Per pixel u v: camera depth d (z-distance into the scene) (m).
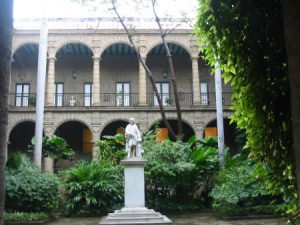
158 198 19.31
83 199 18.03
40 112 18.22
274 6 3.96
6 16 2.93
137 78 31.98
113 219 12.35
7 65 2.88
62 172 19.53
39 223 14.68
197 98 28.59
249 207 16.03
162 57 32.28
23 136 30.44
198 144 22.34
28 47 30.02
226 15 4.28
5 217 14.52
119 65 32.19
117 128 30.52
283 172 4.33
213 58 4.65
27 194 15.77
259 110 4.30
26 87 31.30
